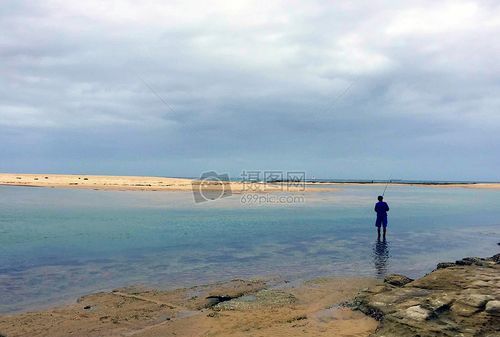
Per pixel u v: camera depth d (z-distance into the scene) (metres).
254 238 17.06
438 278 9.56
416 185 111.19
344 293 9.38
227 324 7.32
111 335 6.78
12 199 34.47
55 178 77.19
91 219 21.88
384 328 6.81
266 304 8.48
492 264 11.20
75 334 6.82
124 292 9.24
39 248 14.05
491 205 38.34
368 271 11.62
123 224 20.30
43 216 22.84
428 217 27.00
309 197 45.53
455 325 6.59
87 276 10.59
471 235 19.12
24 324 7.23
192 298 8.88
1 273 10.78
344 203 37.25
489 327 6.48
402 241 17.00
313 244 15.92
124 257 12.95
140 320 7.51
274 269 11.72
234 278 10.63
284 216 25.52
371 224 22.23
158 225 20.30
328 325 7.28
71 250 13.83
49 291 9.25
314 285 10.04
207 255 13.52
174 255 13.41
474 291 8.16
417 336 6.32
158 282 10.12
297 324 7.32
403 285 9.69
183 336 6.76
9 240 15.44
